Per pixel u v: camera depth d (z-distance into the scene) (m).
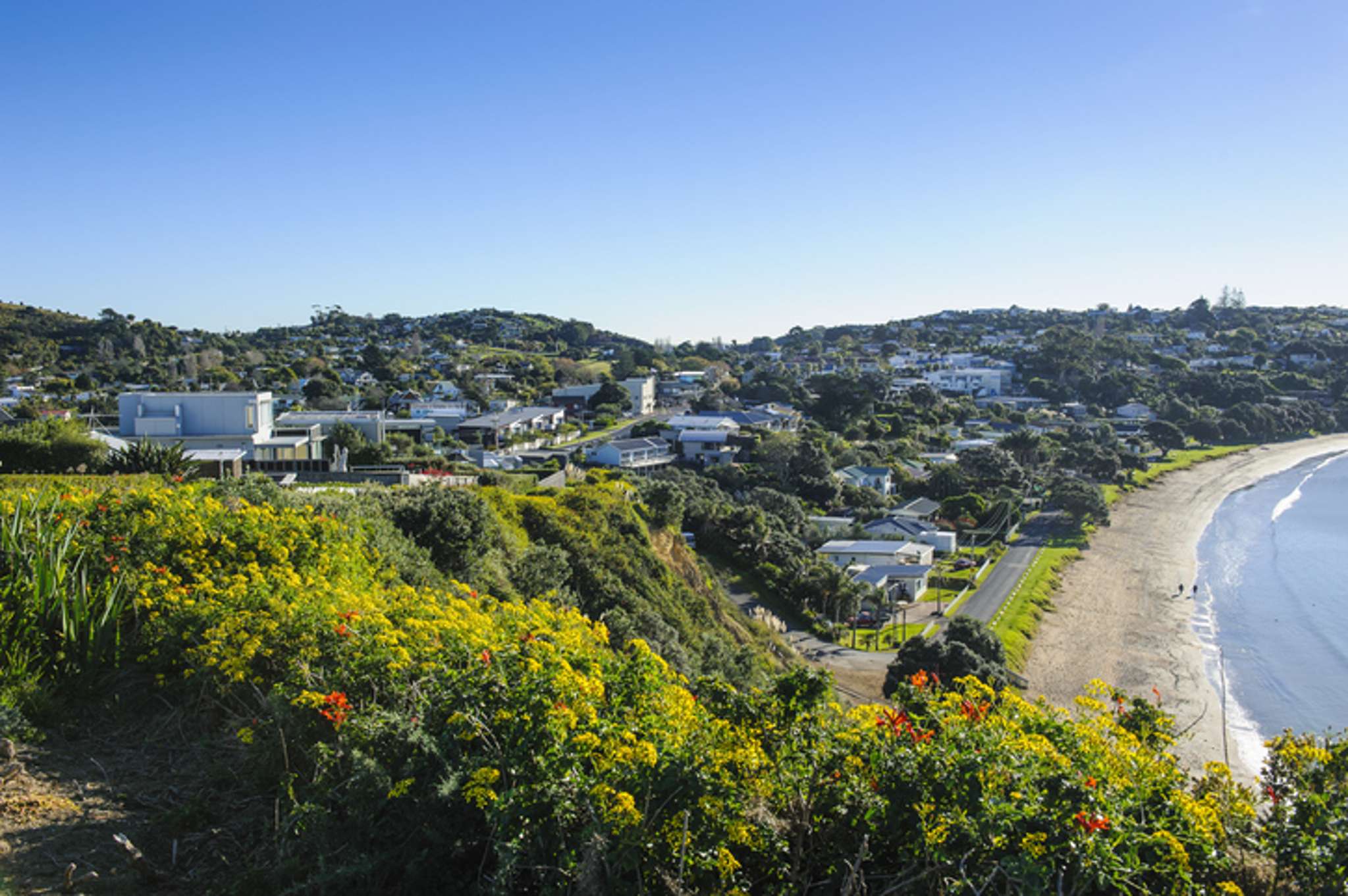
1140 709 5.44
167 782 4.72
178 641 5.73
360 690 4.77
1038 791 3.91
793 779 4.42
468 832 3.92
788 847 4.27
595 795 3.69
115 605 6.02
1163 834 3.80
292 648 5.36
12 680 5.20
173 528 7.31
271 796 4.54
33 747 4.85
